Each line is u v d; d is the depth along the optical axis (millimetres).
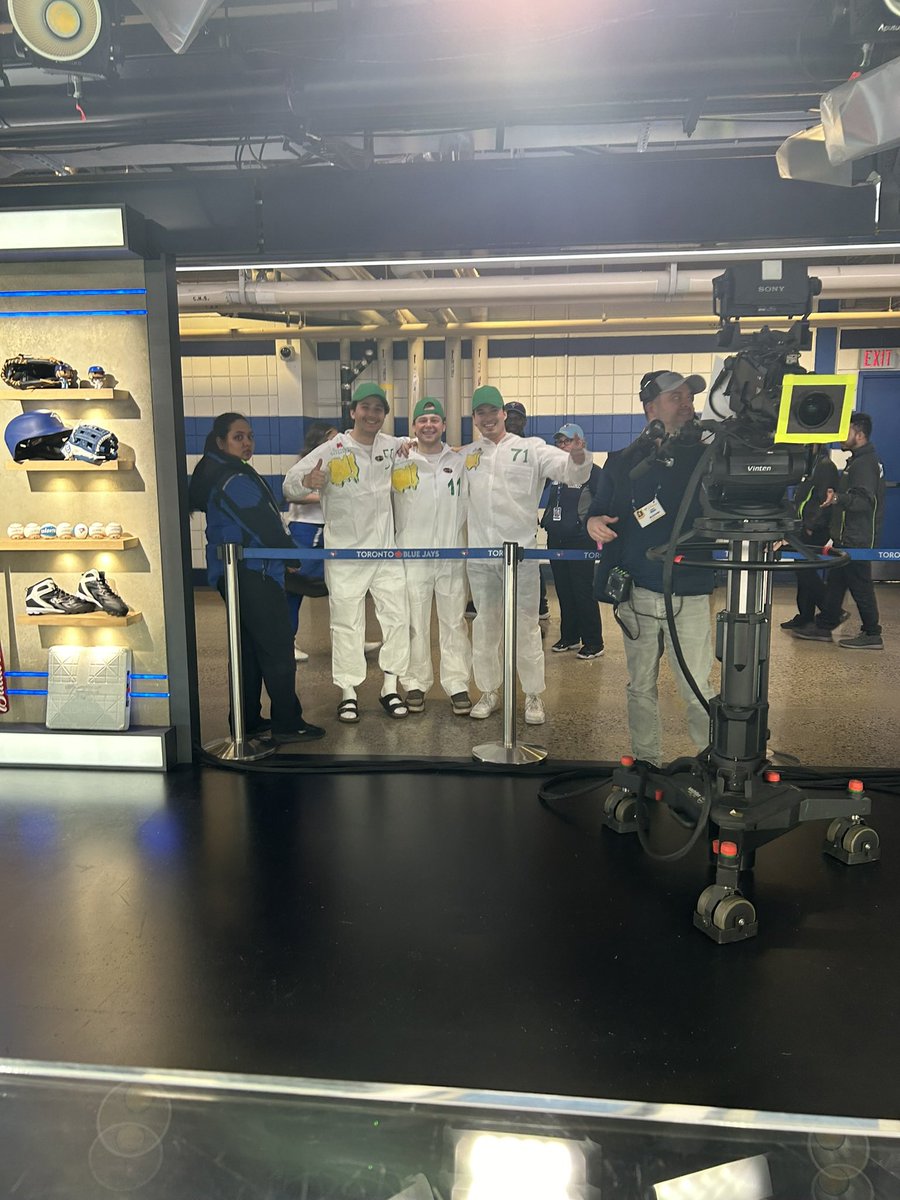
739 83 2389
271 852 2424
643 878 2252
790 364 1974
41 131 2840
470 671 4703
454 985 1774
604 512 2744
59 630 3189
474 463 3613
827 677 4441
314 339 7285
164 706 3174
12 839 2520
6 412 3068
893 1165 1328
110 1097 1460
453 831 2561
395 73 2484
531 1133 1386
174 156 3660
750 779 2150
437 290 5012
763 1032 1617
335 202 2779
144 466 3053
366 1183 1311
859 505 4988
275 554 3205
